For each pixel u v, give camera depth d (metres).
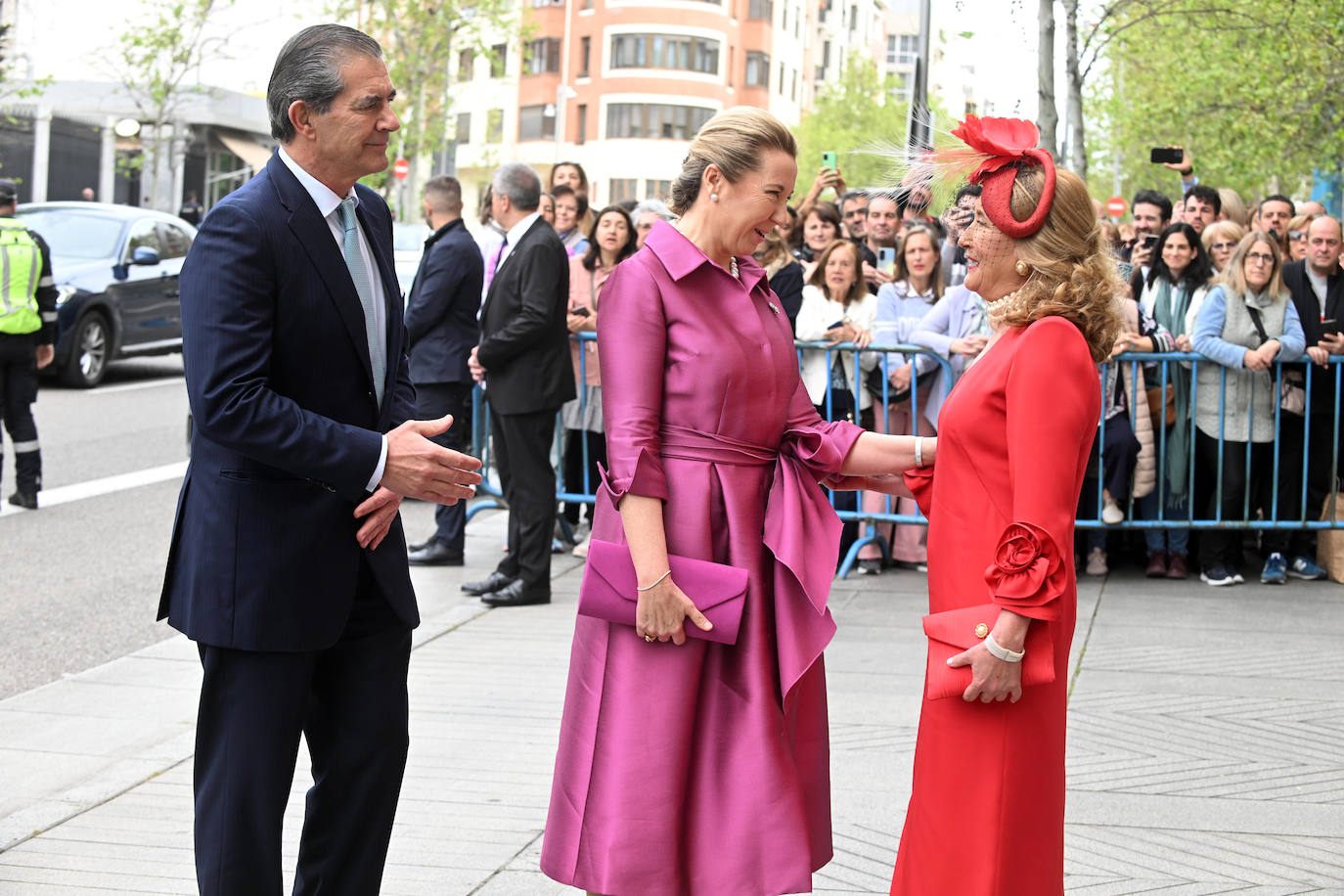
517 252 6.65
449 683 5.51
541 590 6.86
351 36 2.95
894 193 3.02
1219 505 7.14
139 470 10.70
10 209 9.14
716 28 59.28
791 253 7.64
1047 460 2.63
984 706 2.73
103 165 41.69
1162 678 5.52
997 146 2.76
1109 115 23.92
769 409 3.04
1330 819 4.11
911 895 2.82
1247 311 7.00
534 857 3.86
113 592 7.25
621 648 3.00
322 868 3.19
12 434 9.21
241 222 2.85
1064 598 2.70
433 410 7.39
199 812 2.98
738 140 2.96
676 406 2.99
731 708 2.98
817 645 3.00
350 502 2.98
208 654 2.96
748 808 2.93
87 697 5.42
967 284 2.89
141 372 17.05
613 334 2.99
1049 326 2.69
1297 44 15.34
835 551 3.07
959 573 2.78
